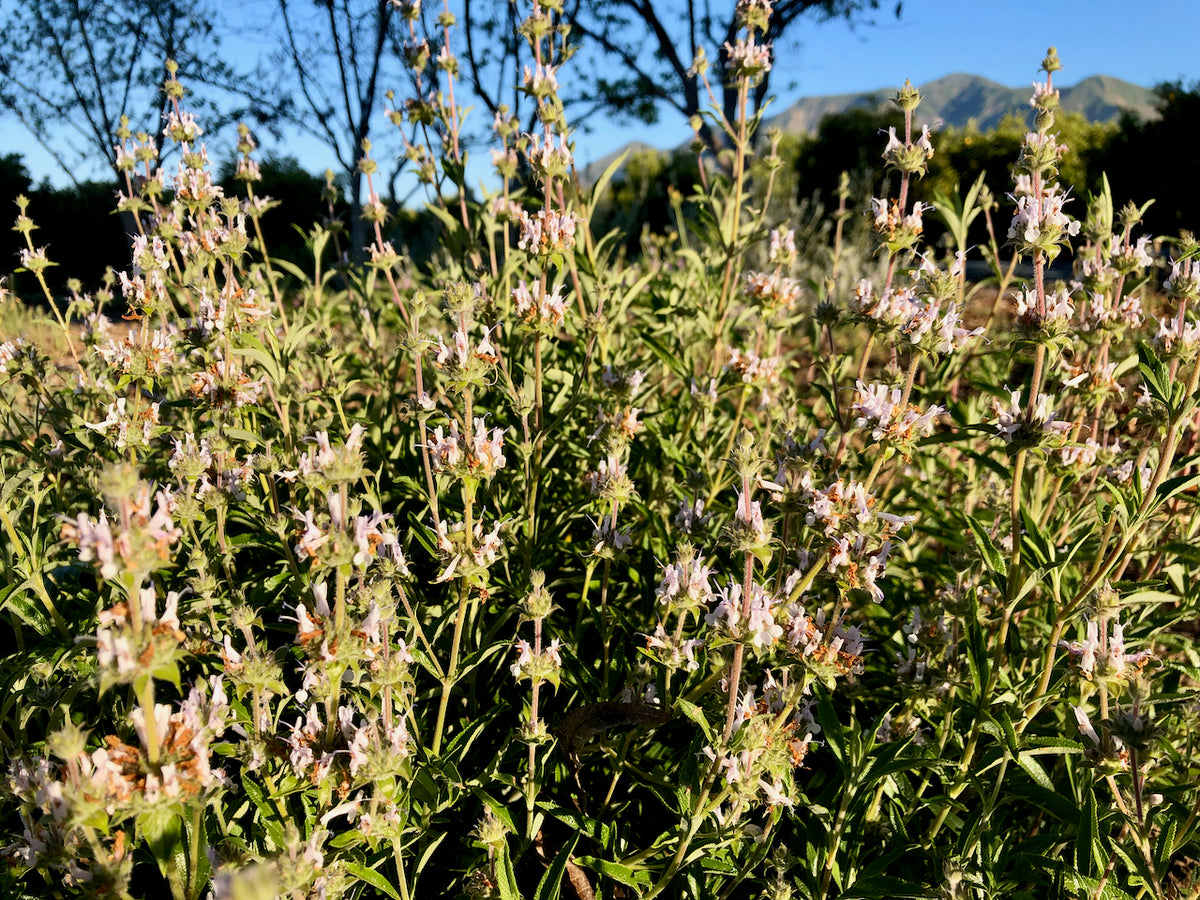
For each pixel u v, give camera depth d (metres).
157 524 1.68
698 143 5.92
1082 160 16.56
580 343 5.20
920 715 3.17
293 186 21.09
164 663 1.69
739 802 2.42
